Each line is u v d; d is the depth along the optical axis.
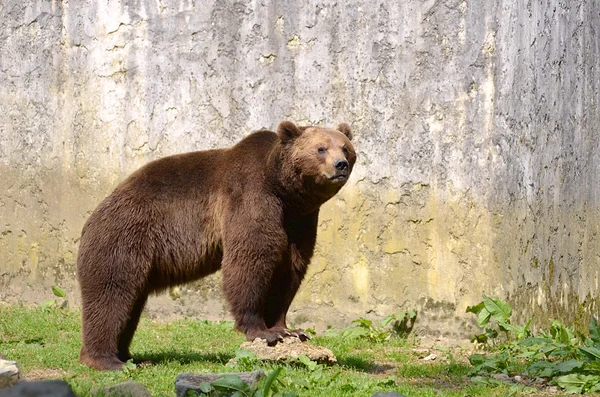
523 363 13.78
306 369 12.34
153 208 12.91
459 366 13.45
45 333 15.52
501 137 15.27
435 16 15.66
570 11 17.33
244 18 16.98
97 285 12.66
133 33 17.84
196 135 17.41
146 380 11.74
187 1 17.38
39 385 7.64
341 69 16.33
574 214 17.69
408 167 15.93
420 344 15.71
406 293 15.98
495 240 15.31
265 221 12.60
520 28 15.35
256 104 16.97
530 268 15.81
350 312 16.33
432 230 15.79
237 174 12.88
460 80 15.52
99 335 12.62
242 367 12.09
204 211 13.08
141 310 13.51
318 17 16.45
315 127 12.92
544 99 16.19
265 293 12.76
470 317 15.49
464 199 15.53
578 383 11.97
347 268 16.36
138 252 12.77
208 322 16.98
